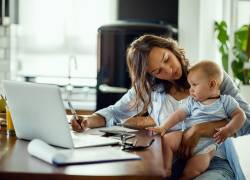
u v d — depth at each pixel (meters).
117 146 1.96
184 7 4.43
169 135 2.26
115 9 4.97
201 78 2.29
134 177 1.51
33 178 1.54
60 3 5.08
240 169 2.28
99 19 5.03
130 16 4.71
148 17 4.67
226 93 2.44
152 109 2.56
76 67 4.88
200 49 4.46
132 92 2.61
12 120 2.15
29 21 5.12
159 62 2.38
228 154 2.30
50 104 1.87
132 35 4.12
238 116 2.23
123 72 4.19
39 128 1.97
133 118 2.58
